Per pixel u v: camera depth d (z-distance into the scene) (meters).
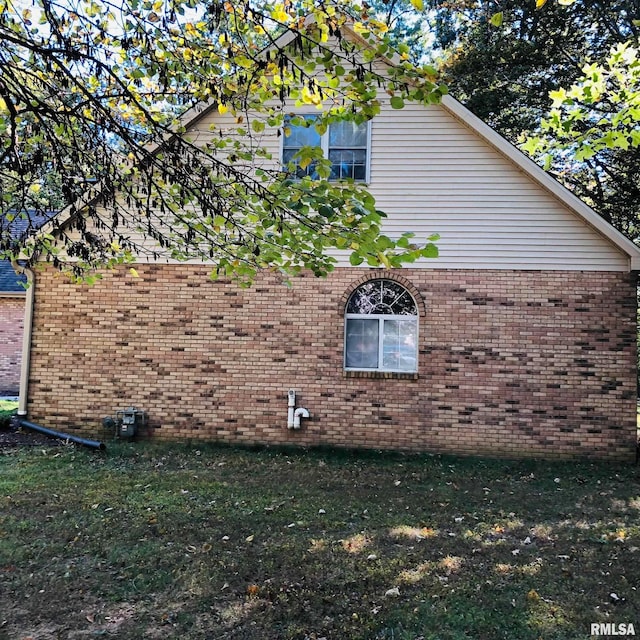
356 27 3.55
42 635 3.68
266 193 4.20
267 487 7.29
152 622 3.87
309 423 9.69
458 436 9.49
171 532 5.55
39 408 9.98
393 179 9.73
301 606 4.12
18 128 4.77
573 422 9.37
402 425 9.57
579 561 5.12
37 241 5.64
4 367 17.09
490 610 4.14
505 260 9.55
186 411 9.82
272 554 5.07
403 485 7.61
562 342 9.44
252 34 4.21
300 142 9.85
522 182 9.56
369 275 9.73
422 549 5.30
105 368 9.92
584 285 9.44
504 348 9.50
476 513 6.49
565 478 8.26
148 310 9.91
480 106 18.38
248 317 9.81
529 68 17.81
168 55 4.19
